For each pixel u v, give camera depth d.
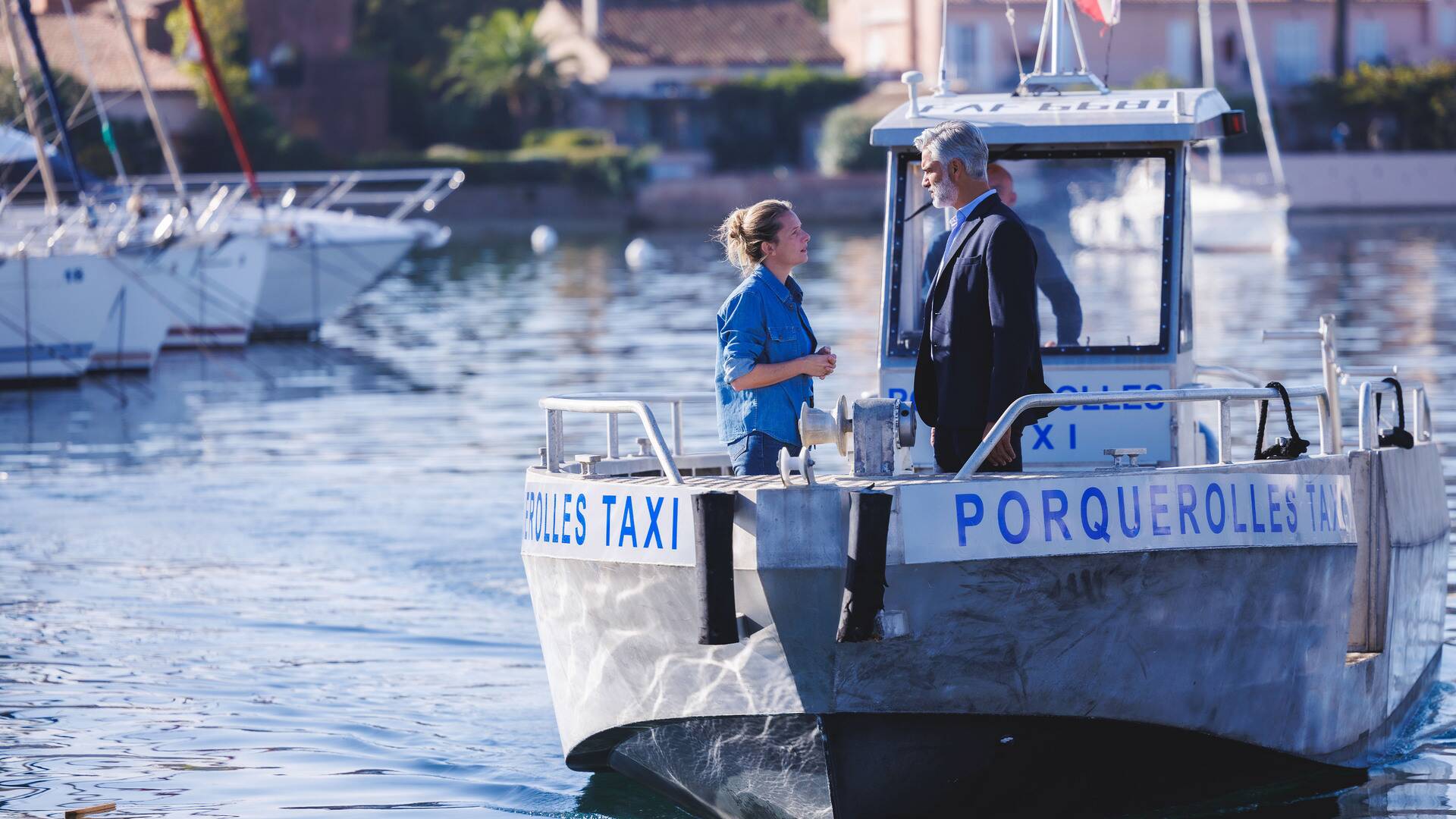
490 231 178.75
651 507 16.80
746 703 16.83
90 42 150.25
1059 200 21.66
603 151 184.00
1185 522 16.72
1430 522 22.75
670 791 18.56
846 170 190.38
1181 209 21.36
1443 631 24.48
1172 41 192.00
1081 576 16.30
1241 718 17.83
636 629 17.23
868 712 16.47
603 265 130.38
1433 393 53.12
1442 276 103.69
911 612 16.02
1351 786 19.31
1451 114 183.38
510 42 198.50
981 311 16.77
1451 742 21.23
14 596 30.22
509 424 52.66
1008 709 16.67
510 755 21.19
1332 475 18.44
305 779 20.31
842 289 101.00
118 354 69.50
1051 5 22.86
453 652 26.44
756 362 18.02
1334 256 124.31
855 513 15.64
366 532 35.94
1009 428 16.33
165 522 37.28
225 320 78.38
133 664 25.73
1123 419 21.64
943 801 17.02
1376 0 195.75
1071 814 17.67
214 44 175.62
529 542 18.44
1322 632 18.53
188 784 20.19
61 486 42.31
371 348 77.38
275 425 53.59
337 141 186.00
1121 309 21.55
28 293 65.19
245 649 26.62
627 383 60.84
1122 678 16.88
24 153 72.06
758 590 16.12
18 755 21.33
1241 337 71.94
